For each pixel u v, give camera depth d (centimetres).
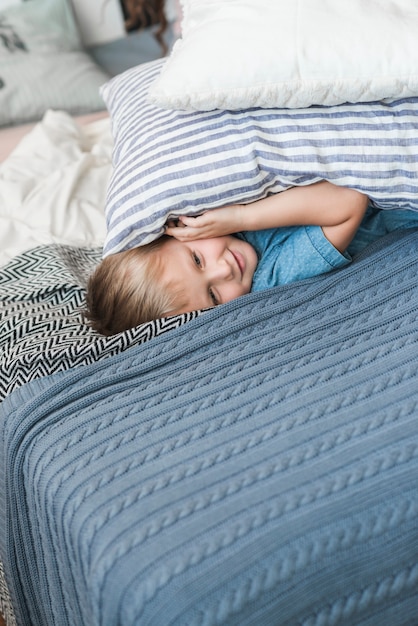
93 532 81
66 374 103
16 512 101
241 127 104
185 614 72
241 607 73
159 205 104
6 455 98
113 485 84
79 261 138
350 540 77
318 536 76
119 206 106
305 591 75
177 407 94
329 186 107
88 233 148
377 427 86
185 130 106
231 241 113
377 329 102
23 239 147
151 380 100
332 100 102
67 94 229
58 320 116
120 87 132
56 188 156
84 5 261
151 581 74
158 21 269
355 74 99
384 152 103
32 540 102
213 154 103
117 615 76
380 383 92
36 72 229
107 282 114
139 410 94
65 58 236
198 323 105
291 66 99
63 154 174
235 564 74
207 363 101
